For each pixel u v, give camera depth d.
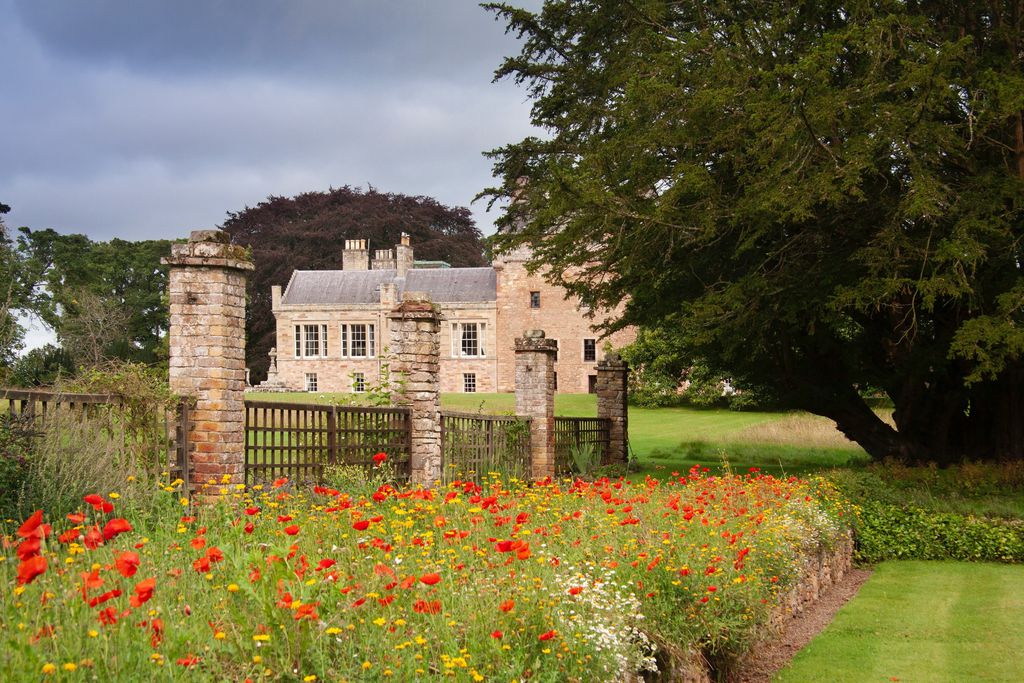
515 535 6.85
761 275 16.72
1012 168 16.17
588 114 21.84
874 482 15.45
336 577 4.77
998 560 13.84
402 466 13.00
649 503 9.50
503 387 55.22
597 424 21.61
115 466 8.08
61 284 50.44
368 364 56.84
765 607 7.91
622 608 5.71
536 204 21.34
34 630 3.89
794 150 15.21
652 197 17.66
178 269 9.66
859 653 8.63
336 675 4.02
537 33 22.80
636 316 20.83
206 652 3.96
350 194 74.50
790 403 21.62
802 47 17.36
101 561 5.19
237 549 5.20
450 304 55.94
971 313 16.67
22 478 7.18
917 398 19.61
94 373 9.16
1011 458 17.58
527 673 4.67
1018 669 8.12
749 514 9.52
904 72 14.72
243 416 9.95
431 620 4.66
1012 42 15.88
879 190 16.00
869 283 14.89
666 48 18.17
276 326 59.12
